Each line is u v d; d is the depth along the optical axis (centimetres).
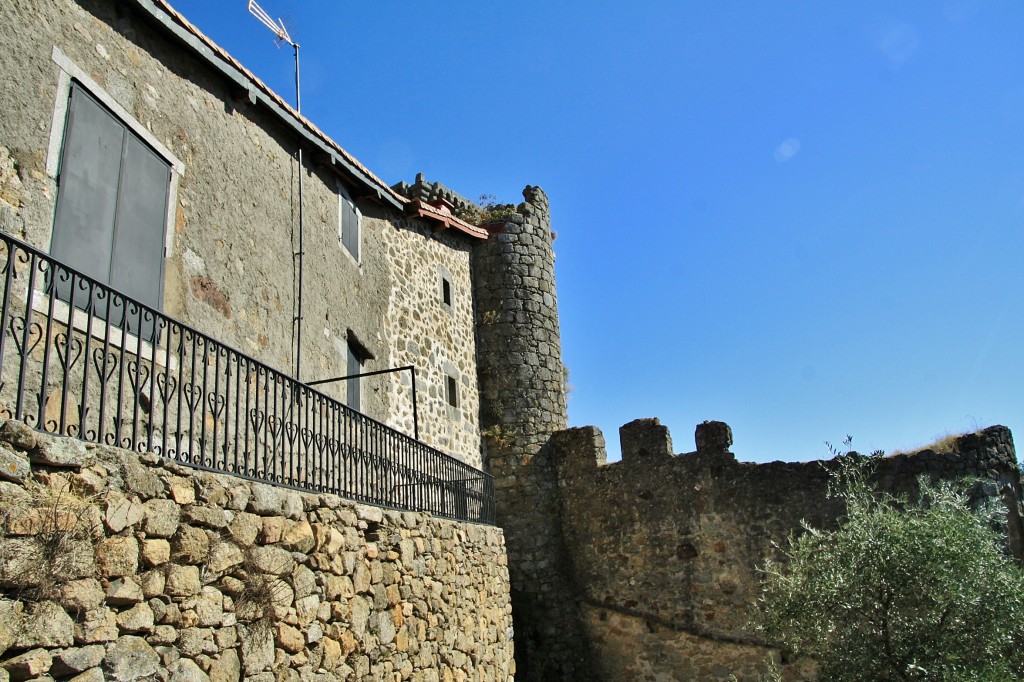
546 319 1900
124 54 759
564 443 1833
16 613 392
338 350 1153
